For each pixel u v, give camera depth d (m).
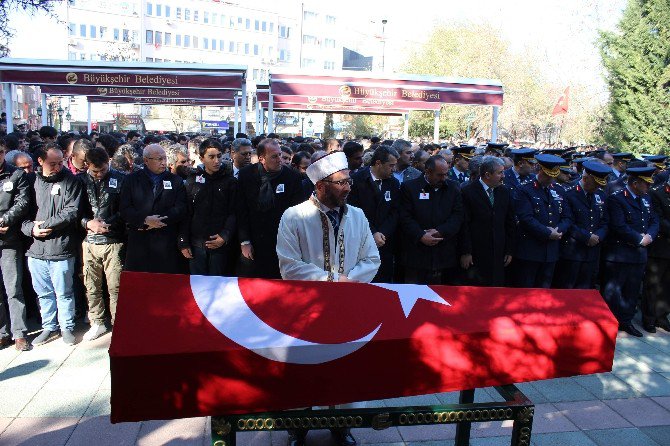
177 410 2.27
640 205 6.06
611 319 2.76
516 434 2.68
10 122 11.68
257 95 15.45
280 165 5.35
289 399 2.37
